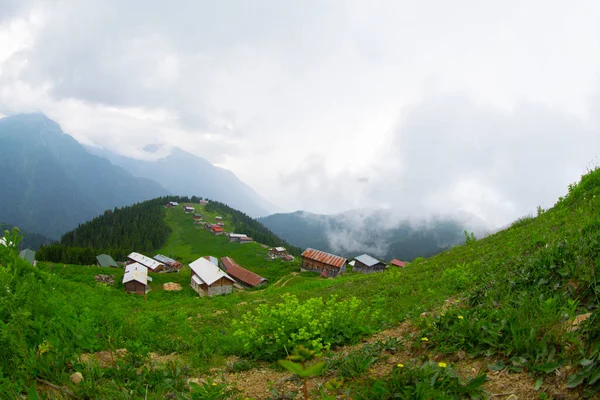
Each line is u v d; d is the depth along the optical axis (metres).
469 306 7.05
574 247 6.76
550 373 3.97
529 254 9.01
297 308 7.70
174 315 15.11
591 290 5.45
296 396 4.98
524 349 4.45
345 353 6.35
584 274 5.67
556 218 14.34
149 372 5.42
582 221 9.97
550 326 4.60
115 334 7.11
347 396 4.57
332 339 7.09
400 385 4.22
